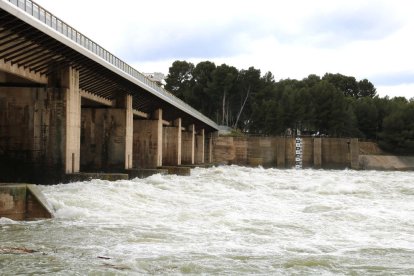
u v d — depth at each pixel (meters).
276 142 153.00
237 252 22.03
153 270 18.58
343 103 169.00
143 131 85.12
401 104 174.50
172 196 41.56
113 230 26.30
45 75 48.91
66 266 18.73
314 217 33.16
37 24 37.41
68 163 49.88
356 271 19.48
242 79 179.75
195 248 22.55
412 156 158.62
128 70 63.31
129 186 44.97
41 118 49.34
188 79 195.75
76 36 47.00
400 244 25.05
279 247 23.47
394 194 52.69
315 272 19.12
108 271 18.11
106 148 66.44
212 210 34.41
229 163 153.12
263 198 43.66
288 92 174.38
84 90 57.53
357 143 151.38
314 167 151.25
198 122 124.25
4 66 40.56
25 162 49.50
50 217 30.19
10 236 24.59
